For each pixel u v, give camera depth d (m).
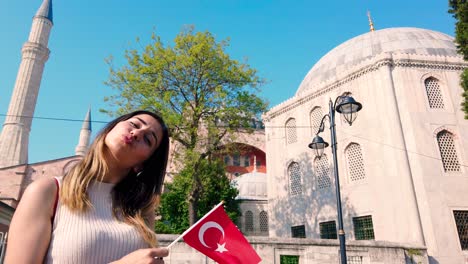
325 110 27.67
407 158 22.06
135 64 21.80
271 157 31.31
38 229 1.54
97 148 2.03
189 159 20.34
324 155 26.81
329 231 24.83
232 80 22.39
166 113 20.56
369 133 24.27
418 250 17.44
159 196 2.50
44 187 1.70
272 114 32.53
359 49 30.19
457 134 22.89
